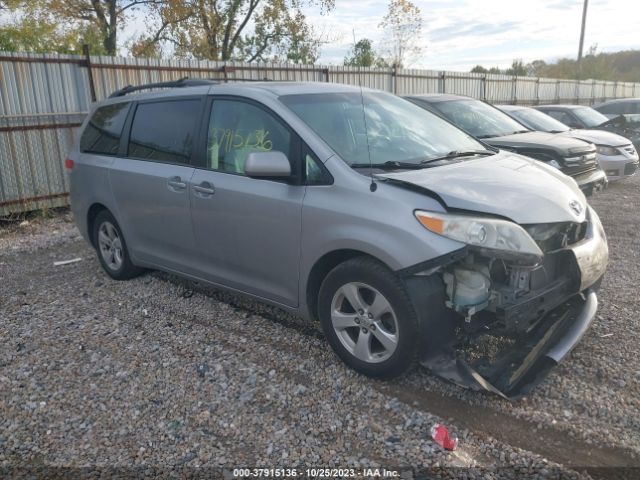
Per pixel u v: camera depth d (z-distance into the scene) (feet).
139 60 34.14
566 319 12.47
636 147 42.22
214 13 70.59
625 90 102.73
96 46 60.85
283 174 12.15
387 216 11.02
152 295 17.62
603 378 11.84
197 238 15.11
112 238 18.92
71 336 14.82
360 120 13.97
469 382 10.66
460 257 10.37
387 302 11.19
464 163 13.10
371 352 11.90
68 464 9.77
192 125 15.33
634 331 13.98
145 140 16.87
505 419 10.59
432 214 10.69
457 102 30.42
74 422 11.00
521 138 27.63
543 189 12.08
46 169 31.30
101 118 19.08
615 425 10.29
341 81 46.47
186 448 10.09
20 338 14.80
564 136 29.22
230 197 13.82
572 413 10.69
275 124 13.30
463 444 9.94
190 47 70.33
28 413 11.34
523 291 11.05
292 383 12.06
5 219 29.84
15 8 56.13
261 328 14.85
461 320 11.21
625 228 24.94
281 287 13.39
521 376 11.23
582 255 11.93
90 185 18.65
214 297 17.21
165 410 11.28
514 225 10.66
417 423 10.54
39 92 30.55
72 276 20.04
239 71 39.06
